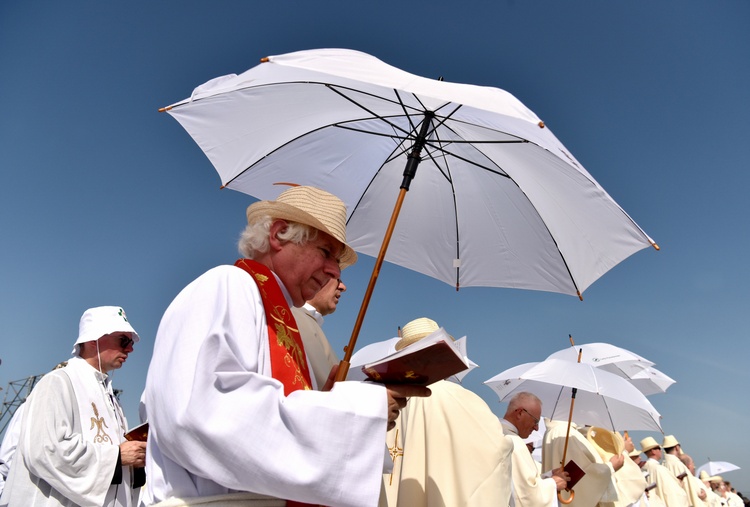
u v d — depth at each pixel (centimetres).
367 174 374
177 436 190
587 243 336
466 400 367
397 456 396
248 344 212
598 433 714
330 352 332
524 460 470
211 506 199
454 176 362
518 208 352
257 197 360
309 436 192
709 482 1959
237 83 295
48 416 391
